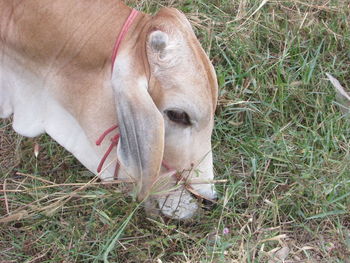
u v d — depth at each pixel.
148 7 2.23
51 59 1.54
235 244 1.73
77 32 1.51
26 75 1.58
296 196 1.82
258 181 1.87
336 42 2.19
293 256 1.74
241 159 1.93
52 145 1.95
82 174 1.87
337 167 1.87
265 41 2.22
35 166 1.91
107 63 1.50
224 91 2.04
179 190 1.64
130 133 1.47
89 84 1.53
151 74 1.47
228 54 2.15
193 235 1.72
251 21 2.22
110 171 1.61
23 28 1.53
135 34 1.49
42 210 1.74
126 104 1.46
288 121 2.05
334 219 1.81
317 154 1.92
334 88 2.08
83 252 1.70
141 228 1.73
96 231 1.72
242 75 2.09
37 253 1.72
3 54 1.58
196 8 2.25
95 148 1.58
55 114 1.60
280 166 1.90
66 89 1.55
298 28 2.22
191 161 1.57
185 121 1.51
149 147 1.46
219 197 1.79
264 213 1.80
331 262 1.73
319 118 2.04
